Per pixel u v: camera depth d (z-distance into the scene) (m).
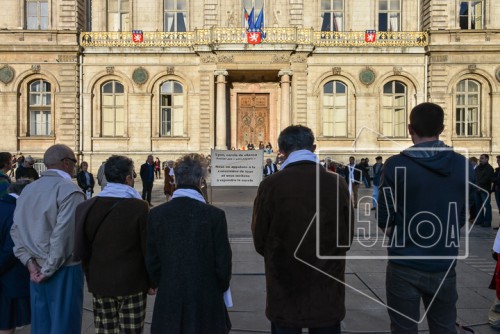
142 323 5.18
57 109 34.56
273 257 4.33
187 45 34.75
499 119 34.19
